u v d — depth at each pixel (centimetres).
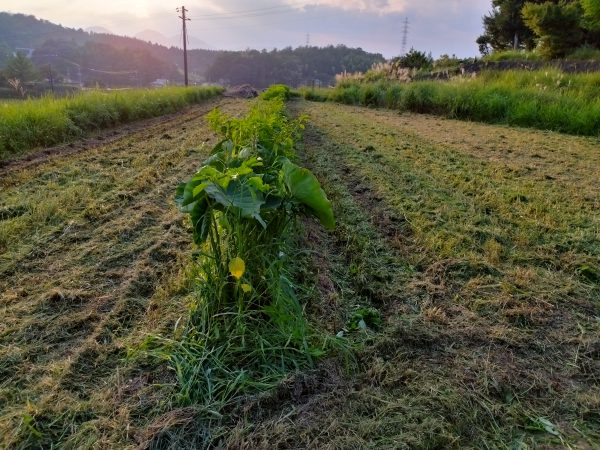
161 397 178
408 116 1160
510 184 482
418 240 338
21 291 255
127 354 202
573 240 338
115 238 332
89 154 595
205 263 223
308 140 743
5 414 170
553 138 788
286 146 326
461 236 342
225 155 262
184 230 355
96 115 804
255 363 198
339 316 246
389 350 215
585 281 285
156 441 158
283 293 223
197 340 206
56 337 218
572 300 261
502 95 1065
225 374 189
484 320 240
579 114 845
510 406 181
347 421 170
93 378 191
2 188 431
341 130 855
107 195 424
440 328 231
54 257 301
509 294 265
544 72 1200
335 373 197
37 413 168
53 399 177
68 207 386
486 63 1797
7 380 188
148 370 195
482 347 218
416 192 453
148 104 1062
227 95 2511
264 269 218
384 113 1243
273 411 176
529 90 1043
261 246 220
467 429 169
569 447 161
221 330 208
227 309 213
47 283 267
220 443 158
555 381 196
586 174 532
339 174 525
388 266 302
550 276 289
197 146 670
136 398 178
